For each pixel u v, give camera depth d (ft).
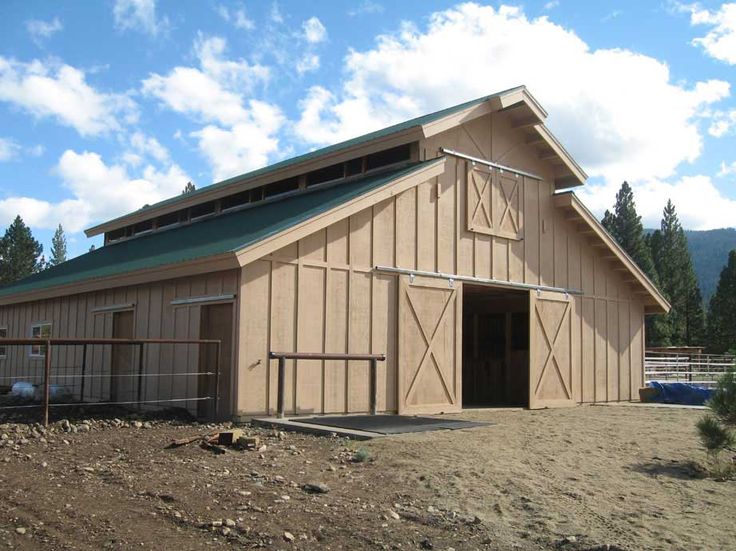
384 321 41.70
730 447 25.80
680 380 87.76
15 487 21.54
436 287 44.70
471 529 18.66
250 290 35.65
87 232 76.43
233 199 58.03
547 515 19.65
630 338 61.31
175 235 57.41
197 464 24.97
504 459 25.89
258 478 23.02
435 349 44.45
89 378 49.01
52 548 16.74
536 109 50.14
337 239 39.60
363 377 40.37
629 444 30.68
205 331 38.45
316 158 48.34
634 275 59.98
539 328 52.29
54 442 28.22
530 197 52.65
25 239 166.91
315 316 38.29
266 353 36.11
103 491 21.34
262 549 17.04
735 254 158.30
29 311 59.41
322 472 24.08
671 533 18.45
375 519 19.21
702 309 171.73
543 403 51.60
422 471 23.79
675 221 177.37
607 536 18.16
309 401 37.68
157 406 40.86
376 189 40.04
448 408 44.88
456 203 46.62
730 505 21.16
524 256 51.70
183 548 16.94
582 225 56.29
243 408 35.01
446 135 46.06
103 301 48.67
